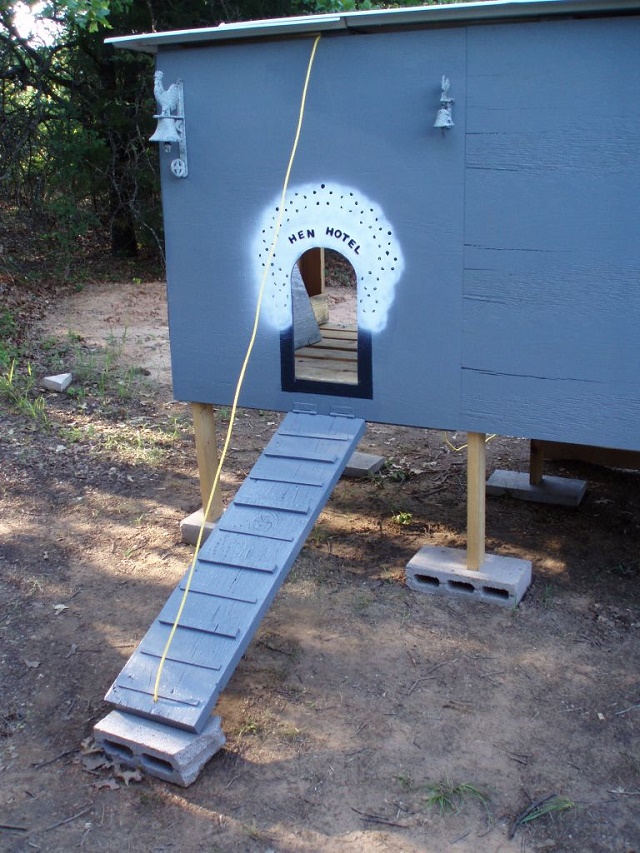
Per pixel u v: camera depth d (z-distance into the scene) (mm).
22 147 9625
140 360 6586
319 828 2510
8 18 8445
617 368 3135
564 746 2768
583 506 4309
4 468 4703
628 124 2936
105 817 2561
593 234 3055
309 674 3105
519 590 3453
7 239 9914
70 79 10109
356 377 3688
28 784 2678
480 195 3150
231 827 2520
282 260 3490
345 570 3752
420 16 2971
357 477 4676
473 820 2521
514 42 2990
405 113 3180
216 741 2742
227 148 3459
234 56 3355
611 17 2881
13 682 3092
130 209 9953
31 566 3795
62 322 7602
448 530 4074
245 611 2949
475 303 3250
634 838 2457
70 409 5566
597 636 3279
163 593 3611
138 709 2723
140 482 4625
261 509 3273
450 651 3203
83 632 3363
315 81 3268
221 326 3666
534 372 3236
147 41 3330
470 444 3422
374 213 3305
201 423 3871
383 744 2787
